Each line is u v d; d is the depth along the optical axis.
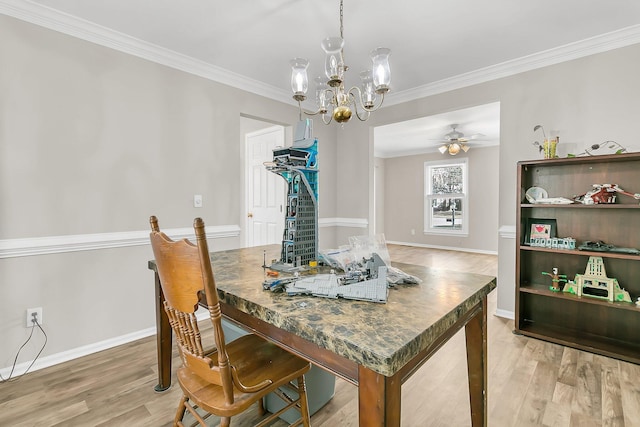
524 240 2.60
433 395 1.73
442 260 5.79
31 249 1.97
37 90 1.99
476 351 1.24
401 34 2.30
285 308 0.94
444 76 3.04
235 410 0.96
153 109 2.52
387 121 3.69
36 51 1.98
